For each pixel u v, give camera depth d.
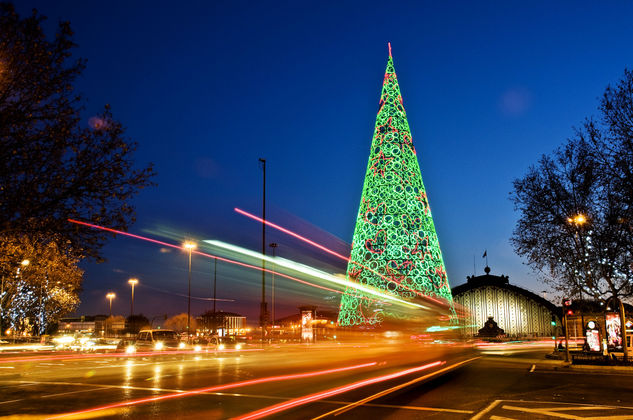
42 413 12.28
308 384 17.69
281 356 32.38
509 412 12.32
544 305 79.69
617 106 26.22
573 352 35.12
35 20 10.50
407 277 53.75
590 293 32.16
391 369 23.56
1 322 55.72
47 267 50.09
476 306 81.81
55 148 10.20
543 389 16.91
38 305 59.09
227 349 41.31
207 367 24.47
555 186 32.19
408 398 14.49
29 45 10.38
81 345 53.47
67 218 10.33
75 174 10.32
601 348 31.36
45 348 51.44
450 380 19.38
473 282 82.25
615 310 29.50
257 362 27.56
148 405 13.27
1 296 52.91
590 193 30.94
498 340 72.12
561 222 32.00
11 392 15.98
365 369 23.50
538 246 32.72
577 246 32.03
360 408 12.74
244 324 76.38
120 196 10.81
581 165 30.34
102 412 12.34
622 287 29.52
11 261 13.93
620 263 28.77
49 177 10.18
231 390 16.09
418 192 56.19
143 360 29.73
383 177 55.91
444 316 53.91
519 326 79.88
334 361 28.27
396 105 57.75
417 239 54.81
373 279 54.09
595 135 27.72
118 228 10.89
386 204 55.22
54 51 10.63
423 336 45.00
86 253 10.77
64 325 87.75
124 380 19.05
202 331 67.06
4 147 9.89
